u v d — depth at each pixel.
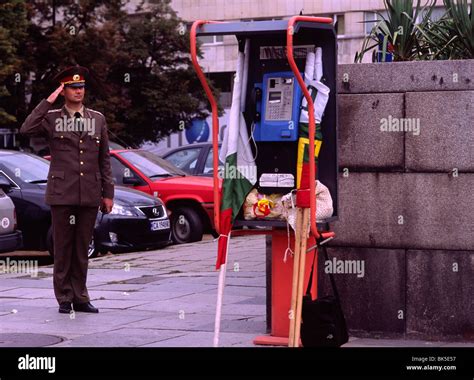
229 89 79.44
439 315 11.18
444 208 11.12
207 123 73.00
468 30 12.30
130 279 17.58
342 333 9.99
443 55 12.78
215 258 21.25
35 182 22.45
